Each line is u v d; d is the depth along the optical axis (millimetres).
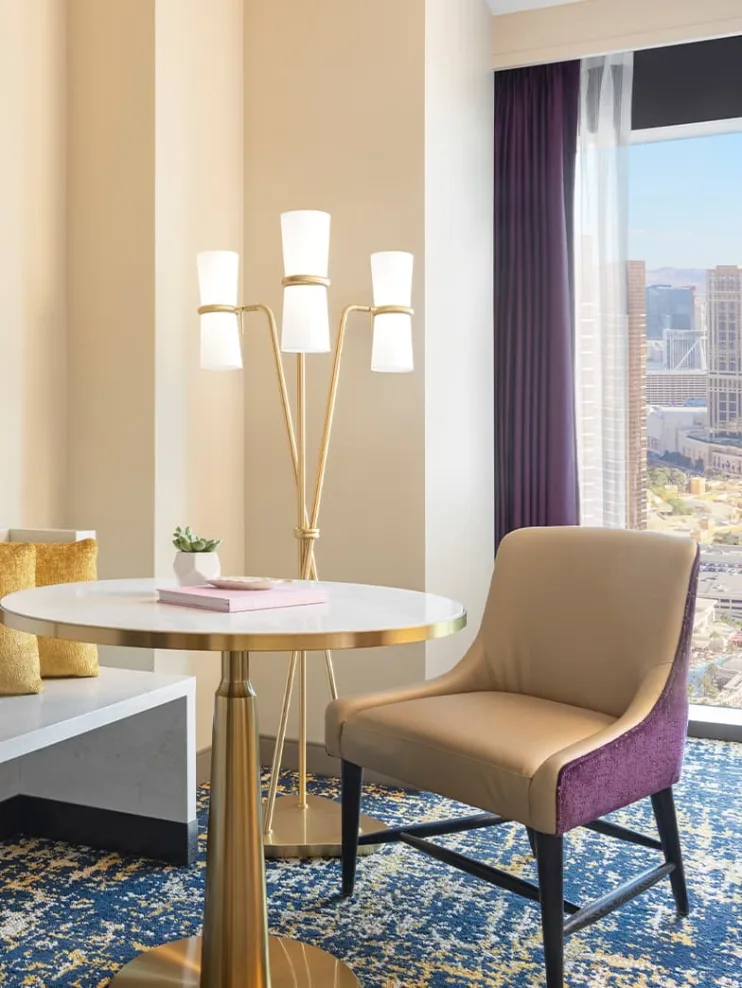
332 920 2262
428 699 2373
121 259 3086
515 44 3988
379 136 3324
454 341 3578
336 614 1710
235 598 1750
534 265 4047
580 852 2719
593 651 2348
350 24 3361
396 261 2863
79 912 2297
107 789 2711
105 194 3102
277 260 3463
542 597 2486
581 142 4039
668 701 2148
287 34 3455
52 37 3080
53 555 2658
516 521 4059
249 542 3527
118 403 3092
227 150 3430
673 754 2168
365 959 2076
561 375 3994
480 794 1973
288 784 3297
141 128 3055
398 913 2307
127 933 2189
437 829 2398
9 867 2582
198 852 2678
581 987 1966
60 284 3129
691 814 3025
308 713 3428
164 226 3086
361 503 3367
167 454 3111
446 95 3482
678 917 2301
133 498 3080
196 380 3258
